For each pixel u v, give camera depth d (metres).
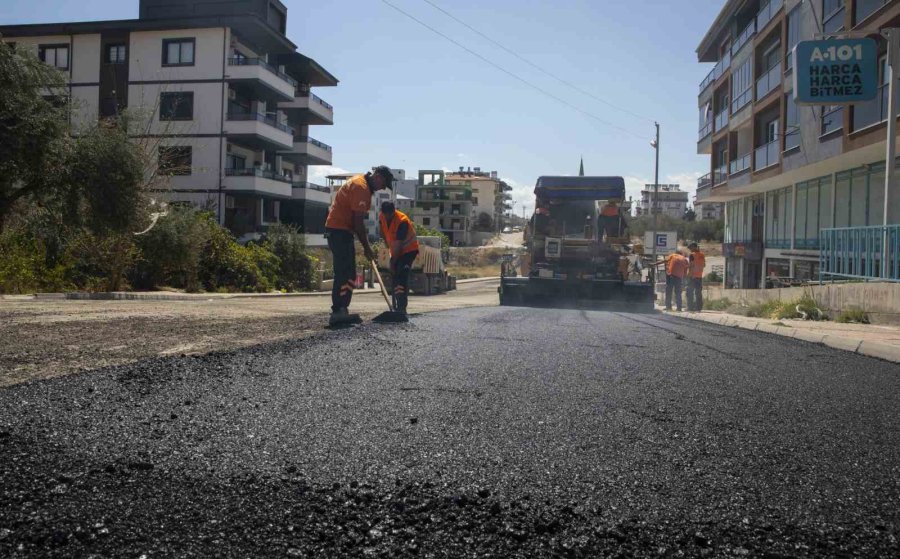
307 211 45.66
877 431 3.44
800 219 26.17
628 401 3.86
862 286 11.38
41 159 15.49
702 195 37.72
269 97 41.59
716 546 1.96
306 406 3.40
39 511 2.00
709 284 45.00
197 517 2.03
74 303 10.68
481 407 3.55
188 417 3.09
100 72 37.53
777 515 2.21
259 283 28.08
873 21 16.81
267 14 39.97
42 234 18.28
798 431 3.35
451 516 2.10
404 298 8.02
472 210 116.12
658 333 8.12
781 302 13.85
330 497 2.22
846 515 2.23
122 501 2.11
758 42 27.56
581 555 1.89
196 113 37.03
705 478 2.55
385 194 89.81
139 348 4.90
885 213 12.36
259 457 2.58
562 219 19.41
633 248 19.77
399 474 2.46
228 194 37.72
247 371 4.17
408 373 4.37
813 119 20.84
